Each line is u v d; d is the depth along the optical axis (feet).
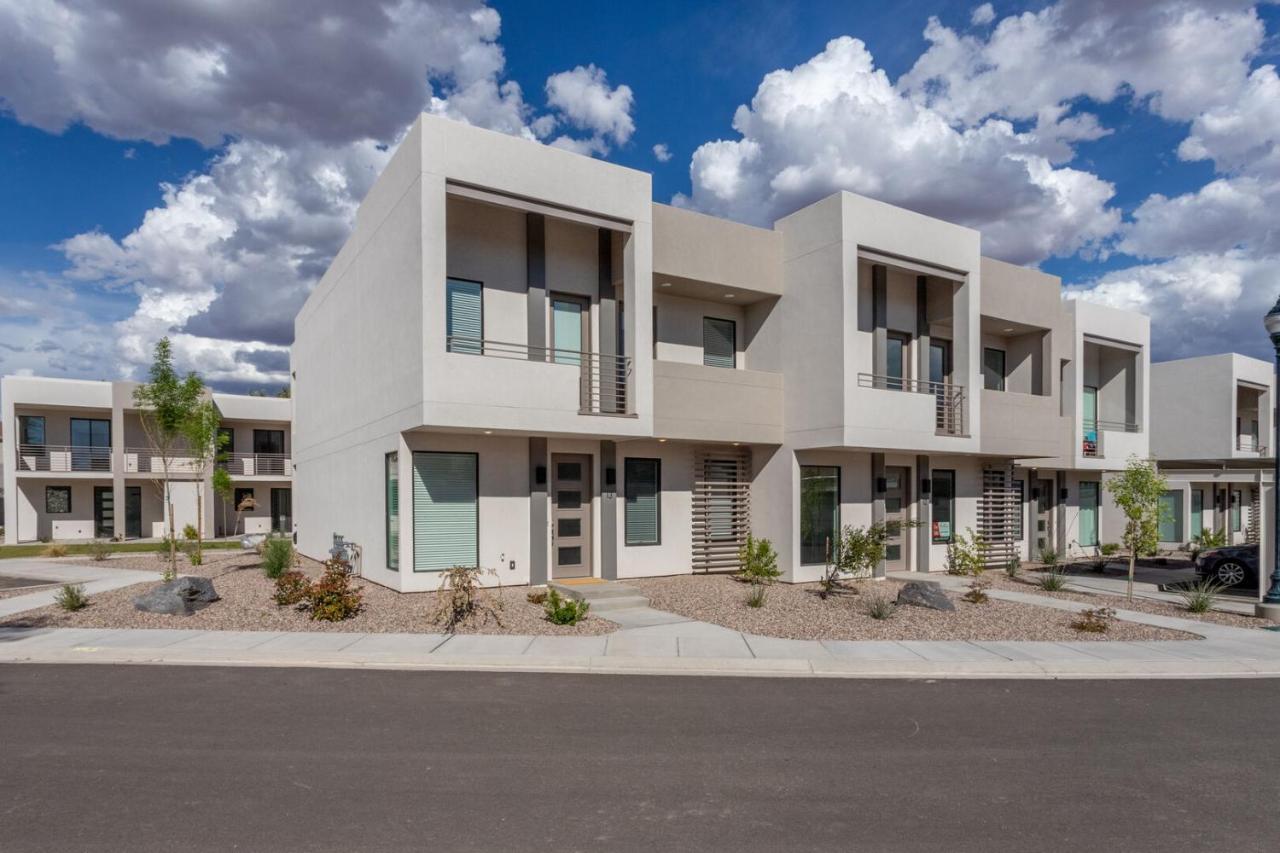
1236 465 52.60
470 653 29.07
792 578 50.11
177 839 14.07
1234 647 32.81
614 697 24.29
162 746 19.16
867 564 44.86
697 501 52.08
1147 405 75.15
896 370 55.93
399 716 21.93
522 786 16.84
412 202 38.17
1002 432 57.47
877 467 55.11
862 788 16.98
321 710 22.41
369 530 47.26
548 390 40.09
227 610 36.81
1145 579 57.21
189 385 55.98
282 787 16.61
